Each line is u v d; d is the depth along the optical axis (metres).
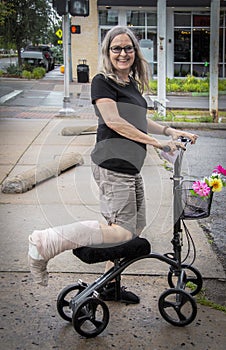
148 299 3.36
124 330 3.01
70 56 23.61
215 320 3.12
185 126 11.46
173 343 2.88
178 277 3.17
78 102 12.03
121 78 3.09
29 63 28.83
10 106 14.51
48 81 23.31
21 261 3.91
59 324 3.06
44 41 29.62
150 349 2.83
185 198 3.12
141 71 3.23
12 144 8.45
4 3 22.80
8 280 3.60
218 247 4.30
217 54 12.05
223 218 5.07
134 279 3.65
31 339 2.90
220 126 11.50
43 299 3.35
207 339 2.93
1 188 5.82
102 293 3.28
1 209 5.14
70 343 2.87
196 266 3.89
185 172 6.75
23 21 26.44
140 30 23.75
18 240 4.33
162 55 11.98
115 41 3.04
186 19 24.31
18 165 7.01
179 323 3.04
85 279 3.63
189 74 24.73
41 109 13.75
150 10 23.53
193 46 24.62
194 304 2.99
